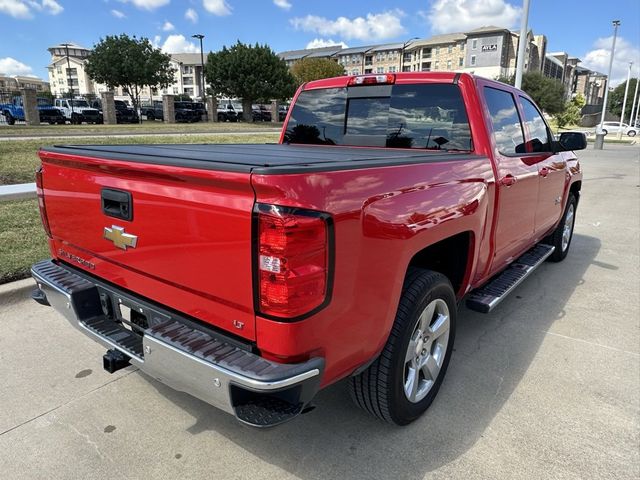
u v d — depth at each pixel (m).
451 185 2.74
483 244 3.28
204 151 2.91
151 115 42.44
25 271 4.59
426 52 108.44
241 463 2.53
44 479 2.41
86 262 2.78
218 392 1.96
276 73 40.84
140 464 2.52
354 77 3.95
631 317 4.47
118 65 43.19
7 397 3.06
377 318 2.28
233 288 1.98
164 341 2.10
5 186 8.38
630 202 10.85
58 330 3.95
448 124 3.50
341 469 2.50
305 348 1.94
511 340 3.97
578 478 2.46
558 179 4.95
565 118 56.62
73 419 2.87
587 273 5.75
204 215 2.00
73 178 2.66
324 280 1.93
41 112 30.16
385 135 3.82
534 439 2.75
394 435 2.76
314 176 1.88
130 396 3.11
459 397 3.15
